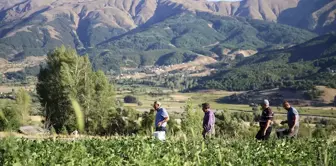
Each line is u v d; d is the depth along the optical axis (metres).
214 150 9.16
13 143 7.61
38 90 51.22
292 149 10.04
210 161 8.15
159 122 14.77
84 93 49.03
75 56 51.00
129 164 7.71
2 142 7.48
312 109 168.25
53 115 47.12
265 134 14.62
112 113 48.91
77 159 7.91
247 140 11.74
